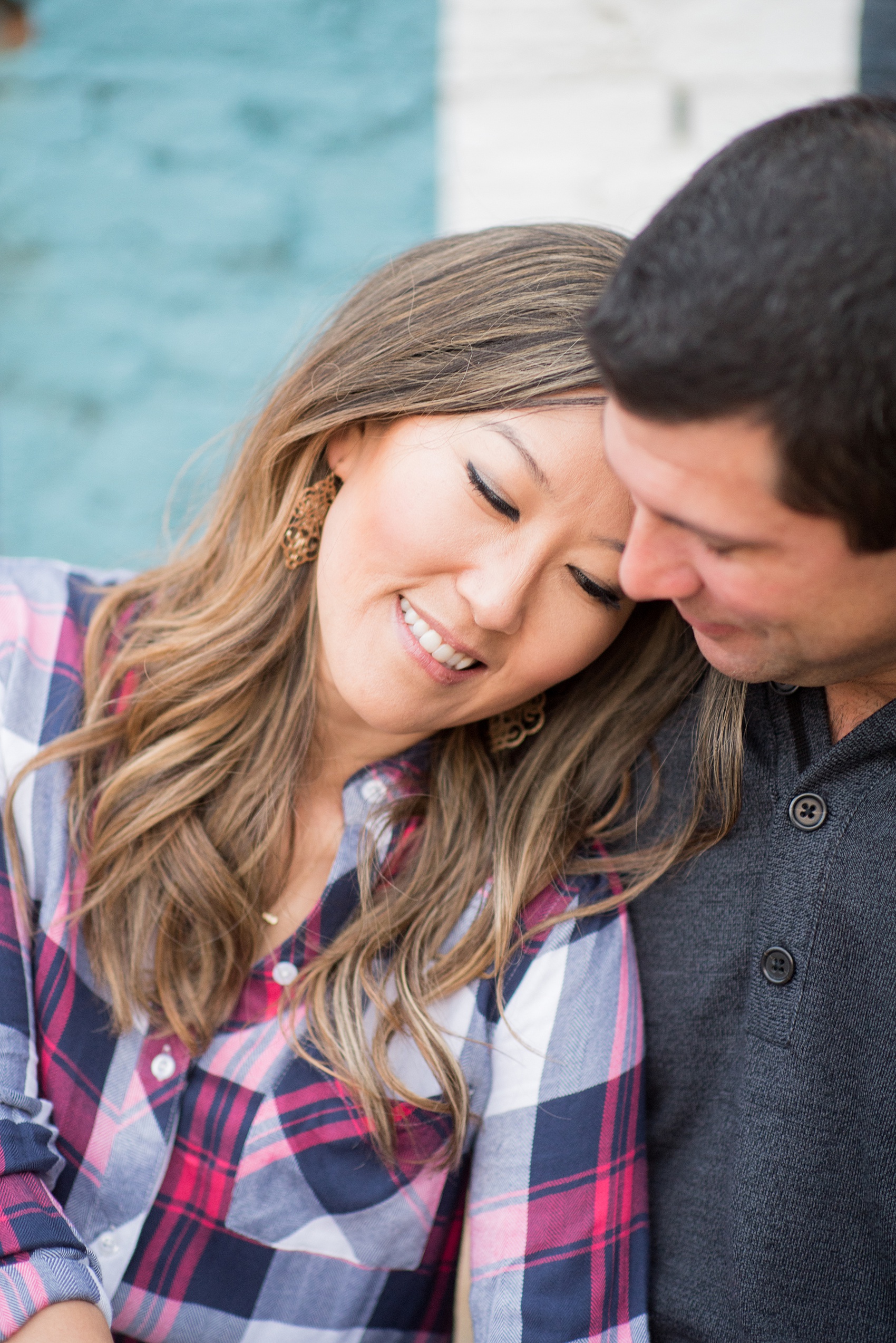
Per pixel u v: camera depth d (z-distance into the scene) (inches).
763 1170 35.0
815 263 22.6
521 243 36.5
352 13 83.3
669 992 39.5
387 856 40.7
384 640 35.1
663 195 80.9
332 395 36.4
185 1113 39.1
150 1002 38.9
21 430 92.0
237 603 40.9
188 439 90.3
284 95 85.3
